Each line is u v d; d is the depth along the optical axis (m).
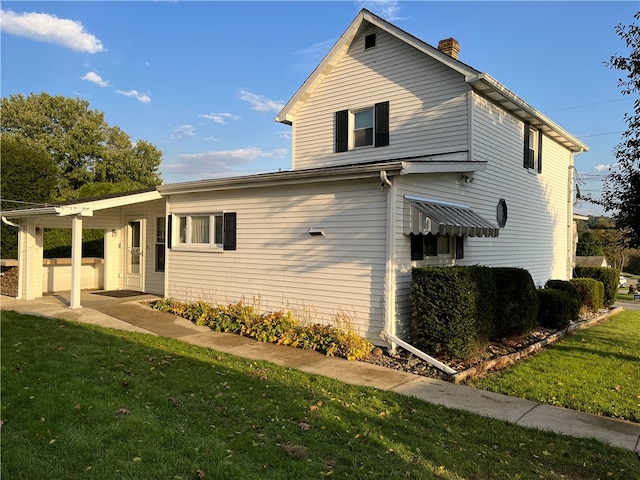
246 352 8.14
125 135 47.78
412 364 7.73
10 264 14.21
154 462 3.73
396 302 8.45
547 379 7.14
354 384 6.50
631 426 5.27
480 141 11.50
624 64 7.26
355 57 13.30
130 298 13.69
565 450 4.52
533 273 15.21
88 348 7.43
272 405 5.28
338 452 4.16
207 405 5.14
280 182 9.87
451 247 10.65
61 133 43.38
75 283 11.66
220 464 3.75
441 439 4.64
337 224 9.18
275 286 10.28
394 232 8.40
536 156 15.33
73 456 3.77
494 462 4.16
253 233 10.78
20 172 20.50
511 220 13.59
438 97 11.60
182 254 12.55
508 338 9.68
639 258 48.06
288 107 14.53
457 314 7.71
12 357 6.60
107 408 4.80
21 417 4.46
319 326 9.09
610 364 8.18
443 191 10.09
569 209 18.30
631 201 7.39
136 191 14.33
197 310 11.04
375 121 12.79
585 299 15.01
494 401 6.03
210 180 11.22
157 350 7.68
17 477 3.39
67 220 14.59
